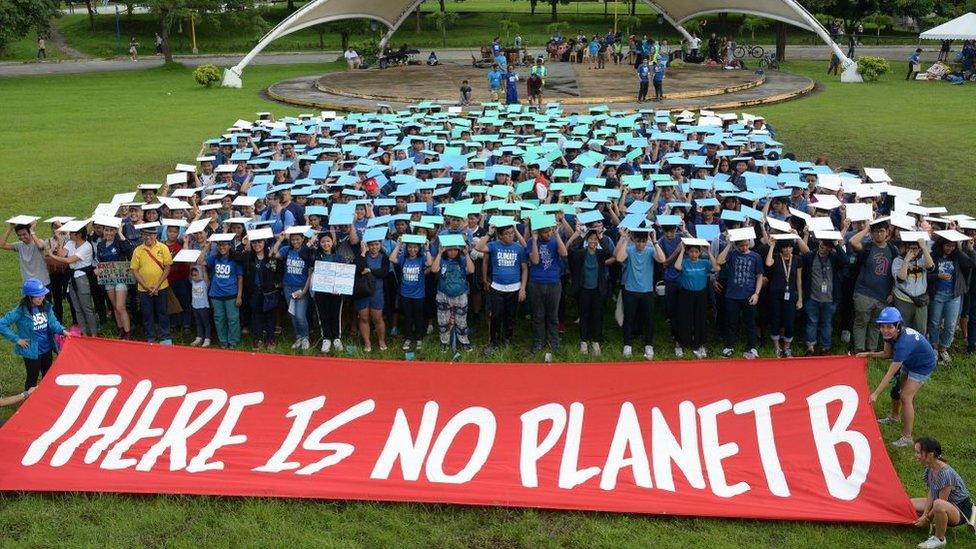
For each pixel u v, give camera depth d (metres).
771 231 12.88
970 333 12.28
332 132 21.42
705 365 9.67
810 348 12.45
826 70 44.94
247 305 13.46
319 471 9.13
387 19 52.28
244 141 20.05
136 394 9.99
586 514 8.64
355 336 13.34
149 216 13.39
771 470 8.85
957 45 58.34
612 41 48.88
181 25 69.69
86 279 13.01
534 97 34.12
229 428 9.66
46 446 9.44
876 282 11.72
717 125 21.50
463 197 15.27
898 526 8.30
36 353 10.63
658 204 14.48
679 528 8.39
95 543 8.23
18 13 47.62
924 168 22.52
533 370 9.84
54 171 24.47
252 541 8.25
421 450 9.34
